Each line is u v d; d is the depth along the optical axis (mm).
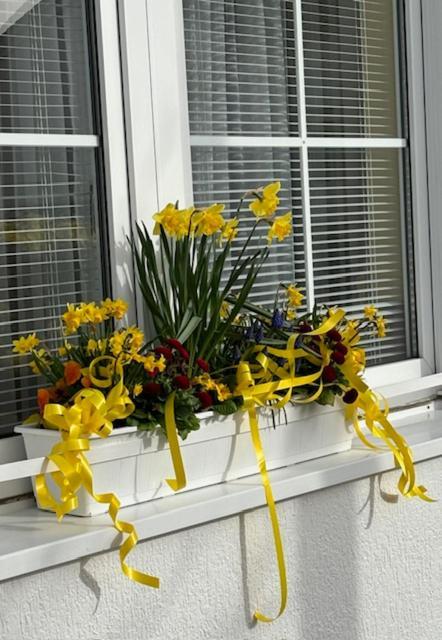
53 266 1708
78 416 1488
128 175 1771
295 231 2051
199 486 1688
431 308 2260
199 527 1649
